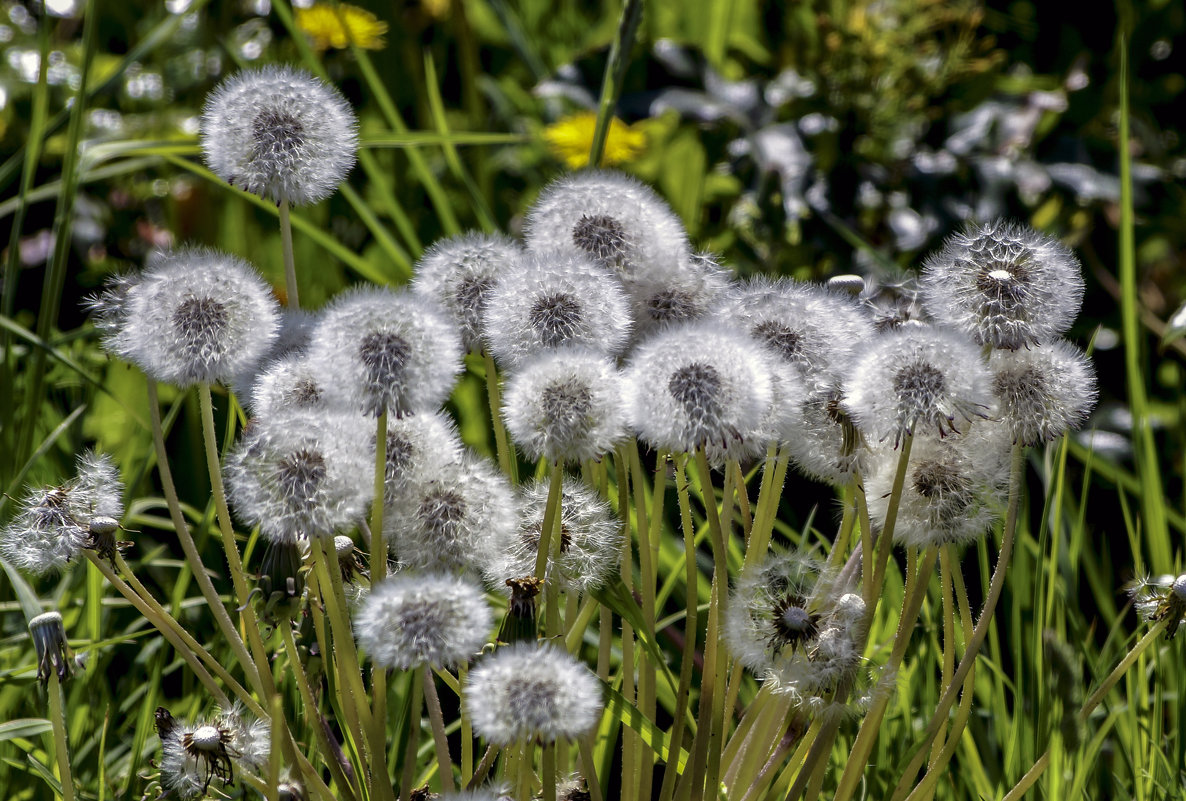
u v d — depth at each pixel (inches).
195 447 77.6
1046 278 59.9
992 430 60.4
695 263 63.0
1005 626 70.4
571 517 60.8
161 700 67.1
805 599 59.6
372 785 59.4
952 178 99.3
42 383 70.2
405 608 57.4
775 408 59.6
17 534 60.1
